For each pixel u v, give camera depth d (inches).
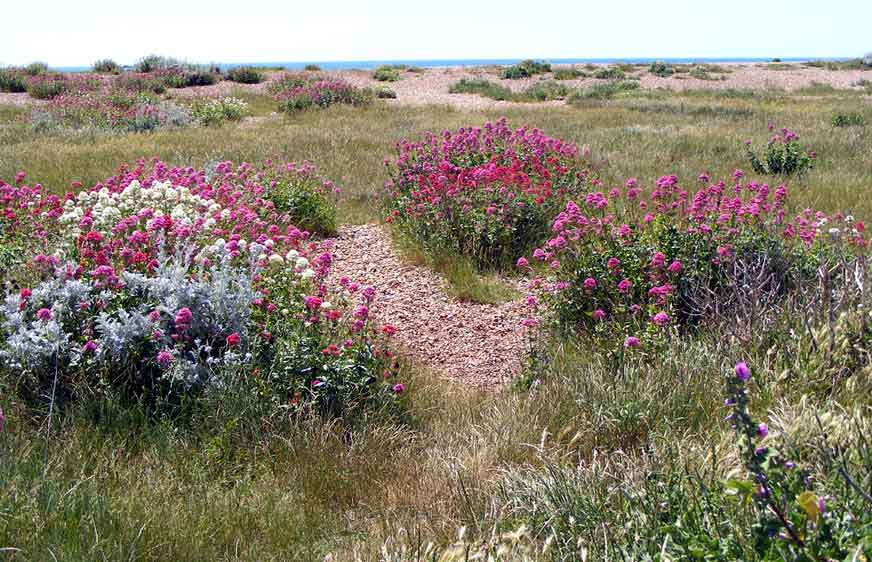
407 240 332.5
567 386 182.7
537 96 1192.8
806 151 538.9
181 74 1321.4
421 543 129.6
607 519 119.7
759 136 621.6
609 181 447.2
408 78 1631.4
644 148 567.5
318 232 365.1
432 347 244.4
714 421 157.1
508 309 273.7
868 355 160.2
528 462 157.5
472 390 213.2
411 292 287.9
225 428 162.4
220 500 143.9
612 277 232.7
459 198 324.5
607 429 163.5
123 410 164.4
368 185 456.1
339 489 155.3
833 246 244.7
